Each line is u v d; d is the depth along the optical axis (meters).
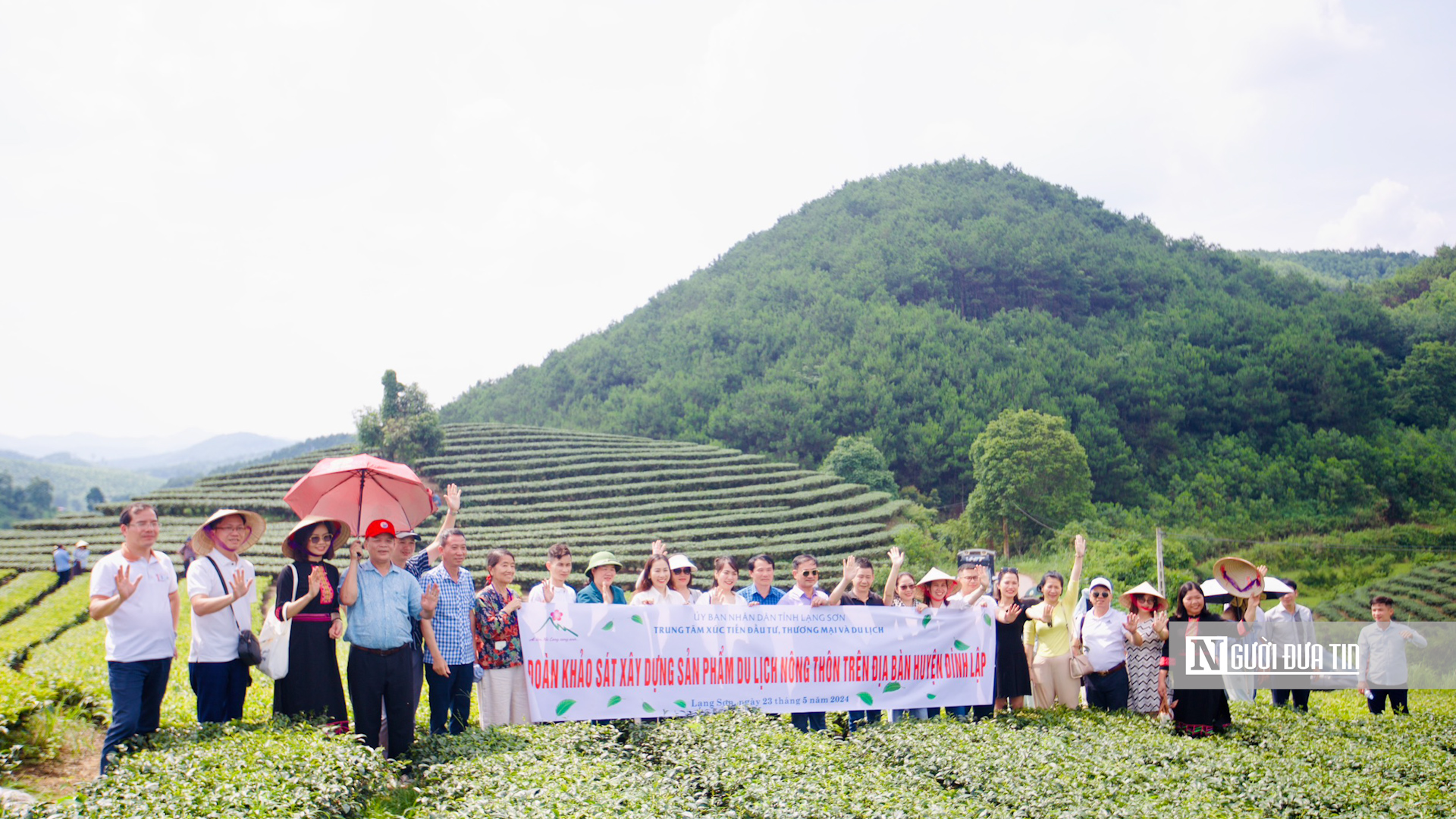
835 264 174.25
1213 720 10.73
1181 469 98.62
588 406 137.00
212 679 8.45
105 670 12.90
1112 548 53.84
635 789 7.16
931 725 9.84
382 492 10.27
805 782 7.54
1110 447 97.00
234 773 6.73
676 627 10.34
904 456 102.12
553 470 68.50
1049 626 12.37
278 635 8.52
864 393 113.25
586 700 9.95
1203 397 108.88
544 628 9.94
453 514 10.34
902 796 7.34
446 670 9.20
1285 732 10.66
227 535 8.63
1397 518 86.25
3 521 153.62
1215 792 8.09
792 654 10.69
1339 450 95.81
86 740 10.02
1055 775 8.15
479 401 155.50
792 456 104.62
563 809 6.42
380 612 8.66
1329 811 7.95
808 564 10.94
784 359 134.75
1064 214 193.00
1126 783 8.08
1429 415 105.75
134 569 8.07
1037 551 67.69
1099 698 11.86
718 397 124.88
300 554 8.80
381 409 70.25
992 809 7.41
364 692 8.53
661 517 60.06
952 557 59.94
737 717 9.54
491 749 8.24
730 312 159.25
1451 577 58.34
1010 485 69.31
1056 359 120.62
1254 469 96.44
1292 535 81.06
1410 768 9.39
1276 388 110.25
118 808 6.09
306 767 6.99
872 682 10.95
